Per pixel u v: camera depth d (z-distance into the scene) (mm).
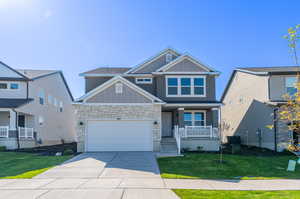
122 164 11570
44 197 6621
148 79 20156
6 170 10625
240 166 11711
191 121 19859
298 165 12188
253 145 21188
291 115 7109
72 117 33094
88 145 15859
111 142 15984
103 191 7184
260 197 6723
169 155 14188
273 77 18844
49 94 24953
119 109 16250
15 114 18047
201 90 19250
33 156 14227
